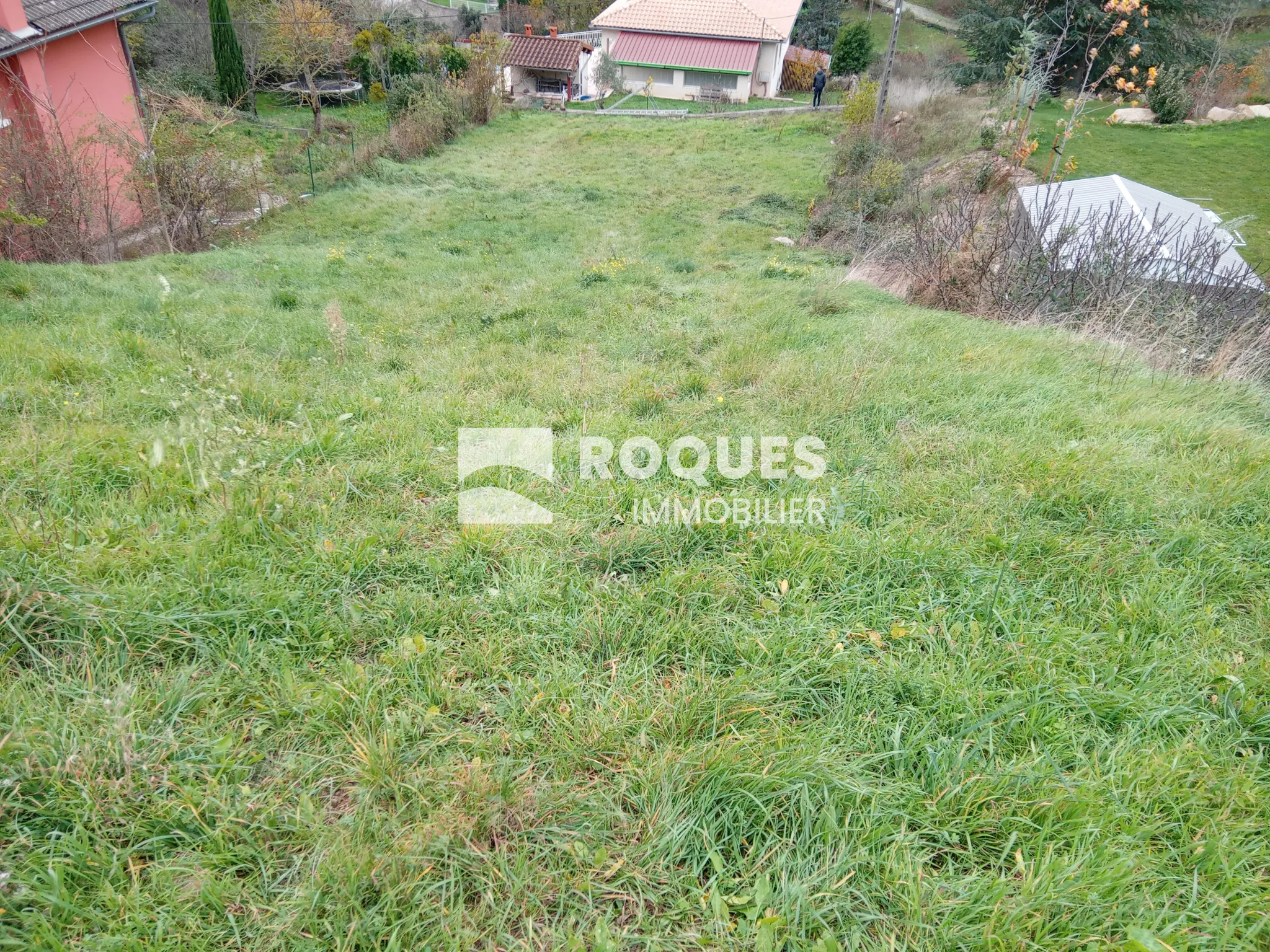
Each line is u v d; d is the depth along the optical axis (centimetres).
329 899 164
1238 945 160
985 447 384
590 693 227
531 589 270
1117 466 357
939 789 195
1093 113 2034
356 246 1223
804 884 170
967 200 1023
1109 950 157
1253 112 1959
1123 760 204
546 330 686
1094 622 261
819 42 3828
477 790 188
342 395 466
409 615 255
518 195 1702
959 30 2367
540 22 4088
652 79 3136
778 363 538
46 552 258
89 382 441
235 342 582
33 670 213
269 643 238
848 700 224
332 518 313
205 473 310
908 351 548
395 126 2055
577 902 170
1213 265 679
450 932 161
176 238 1249
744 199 1703
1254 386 509
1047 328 672
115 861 168
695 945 161
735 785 191
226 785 189
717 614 262
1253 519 322
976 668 237
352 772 196
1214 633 255
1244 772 202
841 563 290
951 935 159
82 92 1270
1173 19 2102
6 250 1025
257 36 2373
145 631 233
